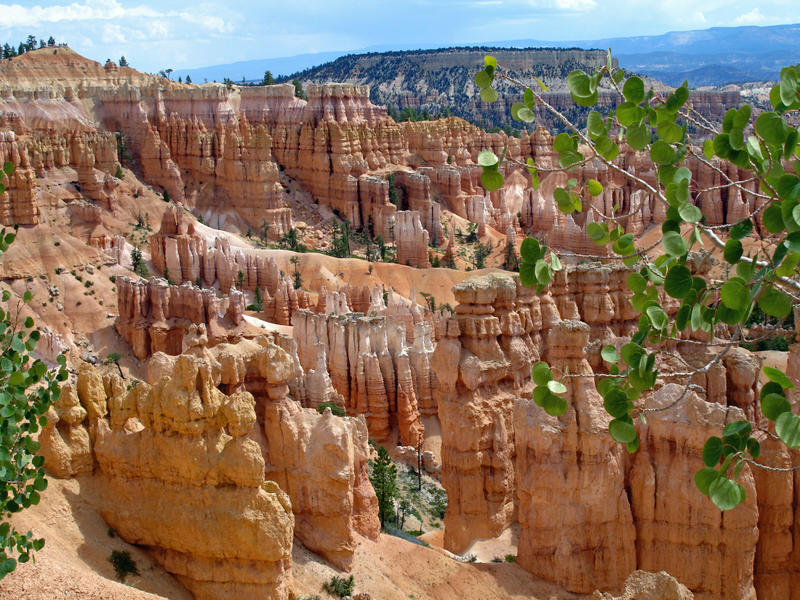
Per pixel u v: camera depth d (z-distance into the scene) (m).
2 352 27.61
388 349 80.06
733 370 46.75
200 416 31.28
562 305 52.66
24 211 105.88
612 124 22.17
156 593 30.48
